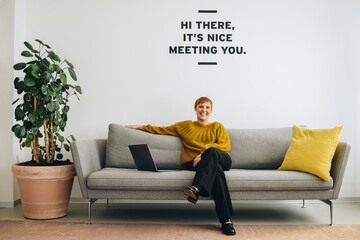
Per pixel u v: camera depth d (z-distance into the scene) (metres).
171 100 3.07
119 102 3.07
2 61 2.86
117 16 3.10
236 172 2.27
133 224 2.24
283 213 2.60
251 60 3.07
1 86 2.85
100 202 3.03
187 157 2.59
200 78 3.07
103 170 2.39
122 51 3.09
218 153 2.20
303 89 3.05
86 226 2.18
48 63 2.56
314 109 3.04
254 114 3.05
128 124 3.06
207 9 3.10
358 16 3.06
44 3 3.09
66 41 3.09
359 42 3.06
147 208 2.79
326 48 3.06
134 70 3.08
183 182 2.18
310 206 2.86
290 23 3.08
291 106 3.04
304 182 2.18
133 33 3.10
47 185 2.34
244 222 2.31
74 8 3.10
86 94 3.07
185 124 2.77
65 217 2.43
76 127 3.06
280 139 2.70
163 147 2.70
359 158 3.01
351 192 3.00
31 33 3.08
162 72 3.08
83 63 3.08
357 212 2.61
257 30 3.08
